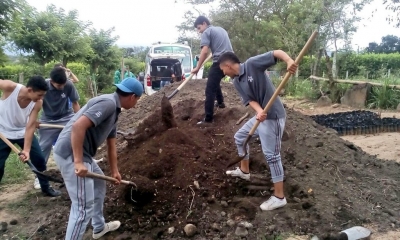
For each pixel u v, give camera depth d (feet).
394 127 29.66
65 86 18.19
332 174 16.74
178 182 15.11
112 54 78.48
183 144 17.10
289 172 16.15
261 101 13.82
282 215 13.79
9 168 21.01
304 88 51.57
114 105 11.18
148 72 58.03
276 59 13.10
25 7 38.93
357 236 12.50
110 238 13.17
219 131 19.11
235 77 13.97
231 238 12.89
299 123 22.22
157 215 14.02
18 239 13.56
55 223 14.43
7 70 55.77
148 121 19.44
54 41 51.13
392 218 14.14
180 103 25.79
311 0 54.34
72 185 11.42
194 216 13.91
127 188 14.70
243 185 15.43
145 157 16.38
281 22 64.39
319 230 13.15
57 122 18.30
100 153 22.81
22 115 15.79
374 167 18.61
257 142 18.20
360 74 60.18
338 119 33.24
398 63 73.51
